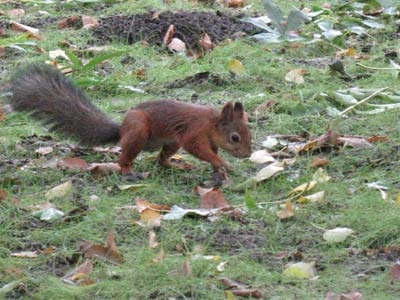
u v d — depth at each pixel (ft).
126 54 49.57
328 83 45.14
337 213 32.04
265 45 50.90
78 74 45.93
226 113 34.94
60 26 54.80
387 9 55.93
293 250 29.81
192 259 28.45
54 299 26.73
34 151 38.22
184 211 31.81
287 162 36.24
